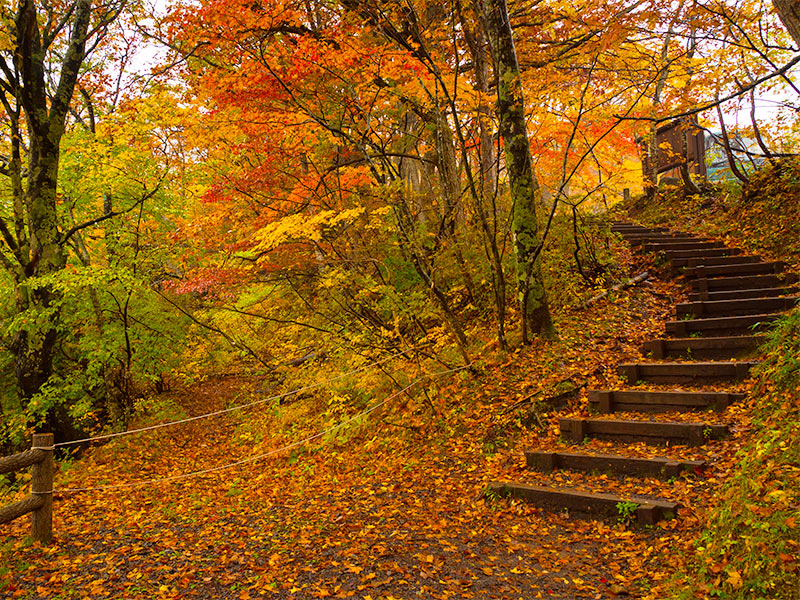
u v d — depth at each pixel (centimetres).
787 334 638
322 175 966
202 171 1183
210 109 970
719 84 1264
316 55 773
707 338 762
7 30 935
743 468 442
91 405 1217
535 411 712
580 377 768
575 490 521
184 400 1493
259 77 801
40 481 532
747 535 345
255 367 1291
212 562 468
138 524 595
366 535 503
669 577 368
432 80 947
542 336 884
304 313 1168
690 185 1650
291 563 454
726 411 600
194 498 706
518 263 888
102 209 1320
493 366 858
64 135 1119
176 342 1303
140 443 1077
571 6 1245
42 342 1012
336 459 793
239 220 1091
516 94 870
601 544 445
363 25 873
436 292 859
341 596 391
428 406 827
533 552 444
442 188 1137
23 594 418
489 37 887
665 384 716
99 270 991
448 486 609
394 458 734
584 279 1074
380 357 927
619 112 1350
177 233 1080
